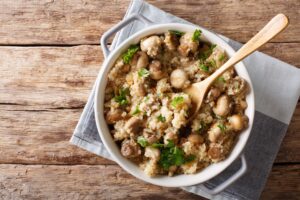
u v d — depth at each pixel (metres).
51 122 0.82
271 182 0.82
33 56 0.82
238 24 0.82
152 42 0.68
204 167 0.71
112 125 0.71
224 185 0.71
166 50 0.71
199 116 0.70
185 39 0.69
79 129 0.78
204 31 0.69
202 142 0.70
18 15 0.82
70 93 0.82
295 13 0.82
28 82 0.82
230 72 0.69
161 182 0.69
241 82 0.69
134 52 0.70
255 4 0.82
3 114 0.82
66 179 0.82
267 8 0.82
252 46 0.65
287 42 0.82
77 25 0.82
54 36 0.82
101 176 0.82
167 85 0.70
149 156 0.69
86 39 0.82
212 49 0.70
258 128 0.79
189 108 0.69
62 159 0.82
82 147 0.78
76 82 0.82
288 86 0.79
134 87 0.69
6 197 0.82
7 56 0.82
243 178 0.79
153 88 0.70
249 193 0.79
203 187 0.71
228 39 0.79
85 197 0.82
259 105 0.79
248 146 0.79
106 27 0.82
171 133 0.68
